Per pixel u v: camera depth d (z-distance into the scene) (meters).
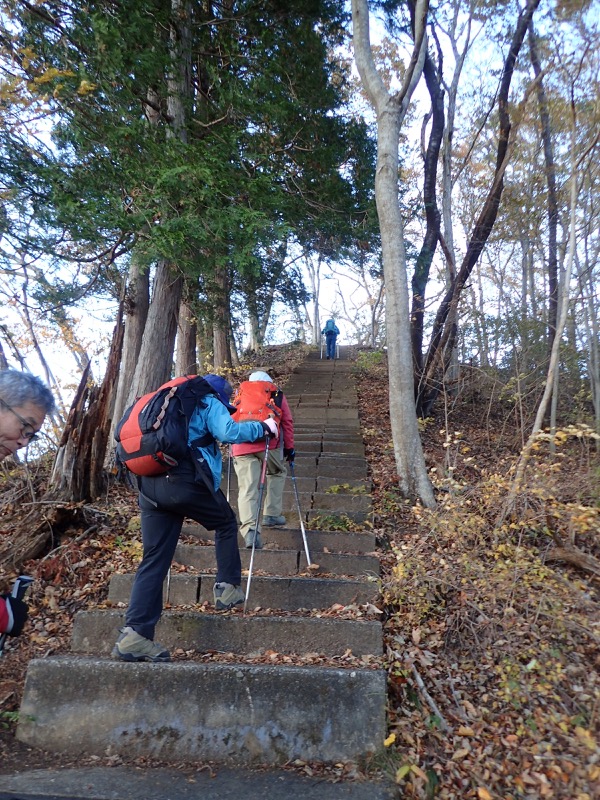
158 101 7.76
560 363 8.20
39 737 2.81
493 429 8.55
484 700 3.10
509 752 2.75
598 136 5.71
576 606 3.66
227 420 3.16
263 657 3.28
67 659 2.97
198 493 3.14
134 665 2.91
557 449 6.66
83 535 4.49
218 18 8.20
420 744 2.80
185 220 6.10
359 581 3.88
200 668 2.90
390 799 2.43
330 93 8.46
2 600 2.28
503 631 3.57
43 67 6.18
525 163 9.01
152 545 3.12
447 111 10.97
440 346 8.73
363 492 5.80
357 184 8.98
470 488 5.29
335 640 3.35
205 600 3.83
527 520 4.50
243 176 6.98
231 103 7.32
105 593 3.97
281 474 4.85
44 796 2.35
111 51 6.20
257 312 11.29
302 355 17.92
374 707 2.80
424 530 4.88
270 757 2.74
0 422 2.12
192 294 9.27
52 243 7.05
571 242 5.23
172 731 2.81
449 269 9.17
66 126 6.45
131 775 2.57
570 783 2.53
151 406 3.08
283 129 7.96
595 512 4.18
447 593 3.93
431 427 8.88
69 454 4.87
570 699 3.06
